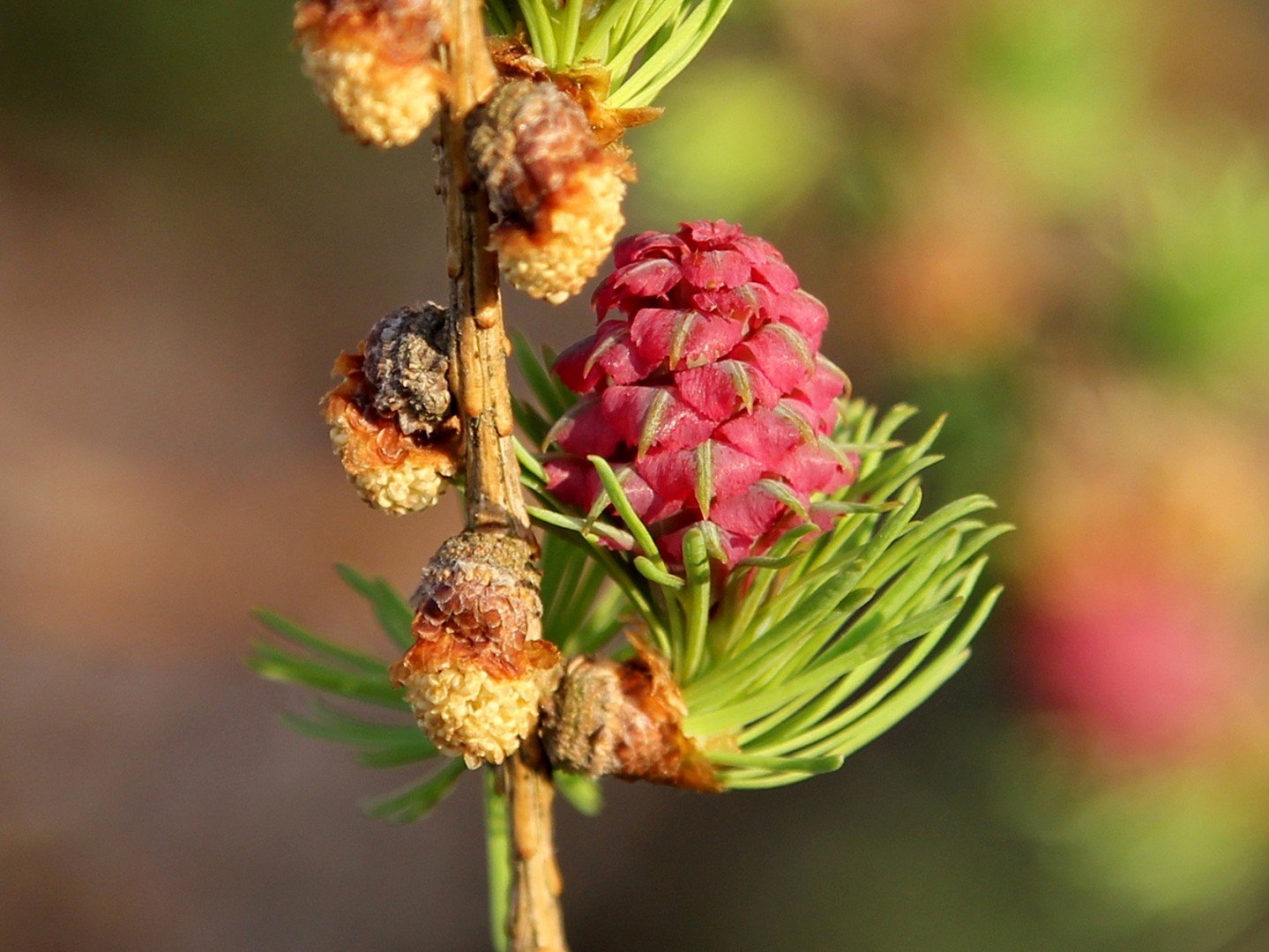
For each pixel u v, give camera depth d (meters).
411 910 0.33
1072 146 0.18
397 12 0.09
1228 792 0.16
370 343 0.10
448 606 0.10
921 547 0.10
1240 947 0.21
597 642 0.11
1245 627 0.16
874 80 0.18
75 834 0.34
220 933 0.32
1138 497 0.16
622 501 0.10
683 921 0.30
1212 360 0.16
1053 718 0.16
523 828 0.11
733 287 0.10
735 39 0.19
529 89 0.09
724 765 0.10
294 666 0.12
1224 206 0.16
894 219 0.18
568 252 0.09
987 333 0.17
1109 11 0.18
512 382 0.28
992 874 0.25
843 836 0.28
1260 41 0.20
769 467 0.10
